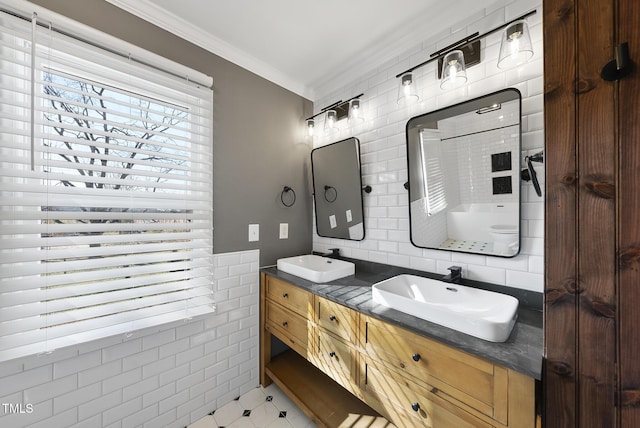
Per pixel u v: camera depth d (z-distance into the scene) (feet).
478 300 4.06
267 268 6.48
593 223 2.34
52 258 3.57
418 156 5.15
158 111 4.68
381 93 5.90
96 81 4.16
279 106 6.81
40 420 3.62
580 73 2.39
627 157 2.18
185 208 4.95
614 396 2.24
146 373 4.58
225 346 5.69
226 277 5.74
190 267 4.98
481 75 4.38
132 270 4.32
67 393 3.82
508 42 3.53
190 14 4.76
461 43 4.23
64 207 3.81
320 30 5.20
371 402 3.85
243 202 6.05
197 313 5.10
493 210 4.23
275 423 5.14
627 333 2.19
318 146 7.48
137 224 4.41
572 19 2.42
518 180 3.95
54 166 3.62
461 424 2.91
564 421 2.46
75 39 3.86
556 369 2.50
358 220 6.35
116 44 4.18
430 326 3.29
